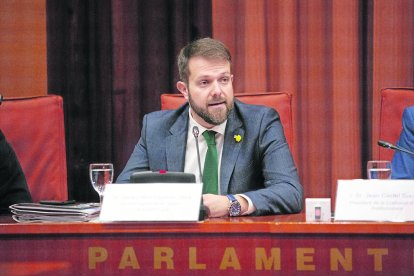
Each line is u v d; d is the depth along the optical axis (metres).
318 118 5.98
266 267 2.71
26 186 4.21
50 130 4.53
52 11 6.20
